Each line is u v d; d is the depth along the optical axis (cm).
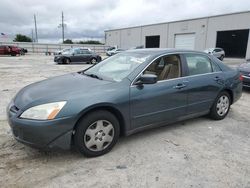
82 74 411
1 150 330
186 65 411
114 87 329
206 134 407
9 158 310
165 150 345
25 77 1066
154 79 335
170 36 3950
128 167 297
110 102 312
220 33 3322
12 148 337
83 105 294
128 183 266
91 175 279
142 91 345
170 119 391
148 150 343
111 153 332
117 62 406
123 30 4941
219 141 380
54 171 284
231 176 284
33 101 292
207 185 266
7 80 963
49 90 320
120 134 349
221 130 427
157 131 414
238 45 3528
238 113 534
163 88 368
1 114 488
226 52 3491
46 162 304
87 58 2102
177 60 405
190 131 418
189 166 303
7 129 404
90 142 311
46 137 280
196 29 3522
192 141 378
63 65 1862
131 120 342
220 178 279
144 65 362
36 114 281
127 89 333
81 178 272
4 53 3209
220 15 3197
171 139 383
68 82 352
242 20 2969
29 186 255
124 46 4975
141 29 4497
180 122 462
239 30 3078
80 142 303
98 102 303
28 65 1777
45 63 2038
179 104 395
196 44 3556
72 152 330
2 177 269
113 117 325
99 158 317
